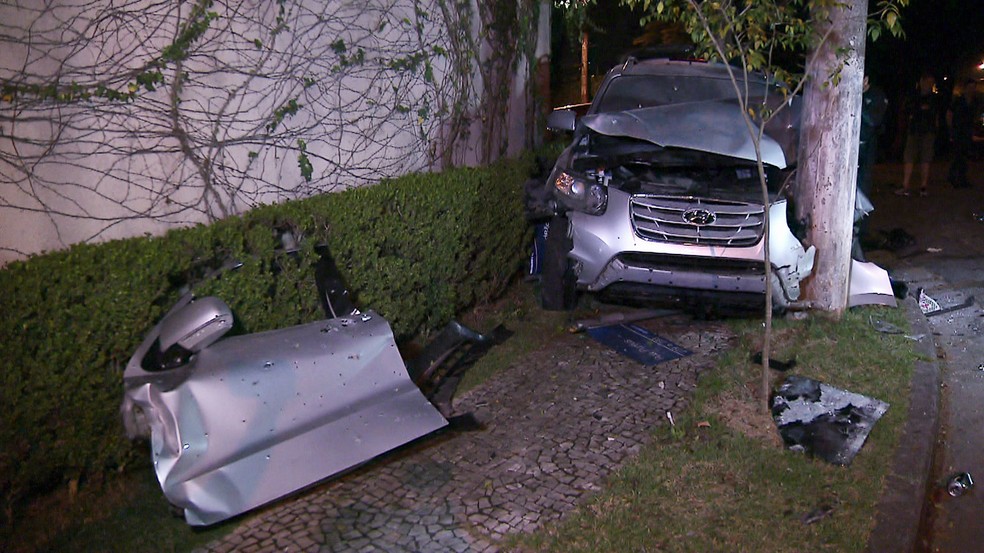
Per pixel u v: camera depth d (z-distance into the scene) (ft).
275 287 15.07
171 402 11.27
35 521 12.12
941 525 13.32
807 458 13.93
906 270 27.14
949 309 23.30
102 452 12.77
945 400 17.52
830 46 18.57
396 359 13.88
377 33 19.26
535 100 28.48
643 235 19.54
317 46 17.58
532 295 23.30
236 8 15.58
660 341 19.66
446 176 19.72
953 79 60.59
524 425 15.48
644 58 27.99
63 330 11.85
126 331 12.60
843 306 20.26
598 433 15.06
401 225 17.99
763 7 14.75
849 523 11.98
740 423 15.25
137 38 13.96
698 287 19.49
